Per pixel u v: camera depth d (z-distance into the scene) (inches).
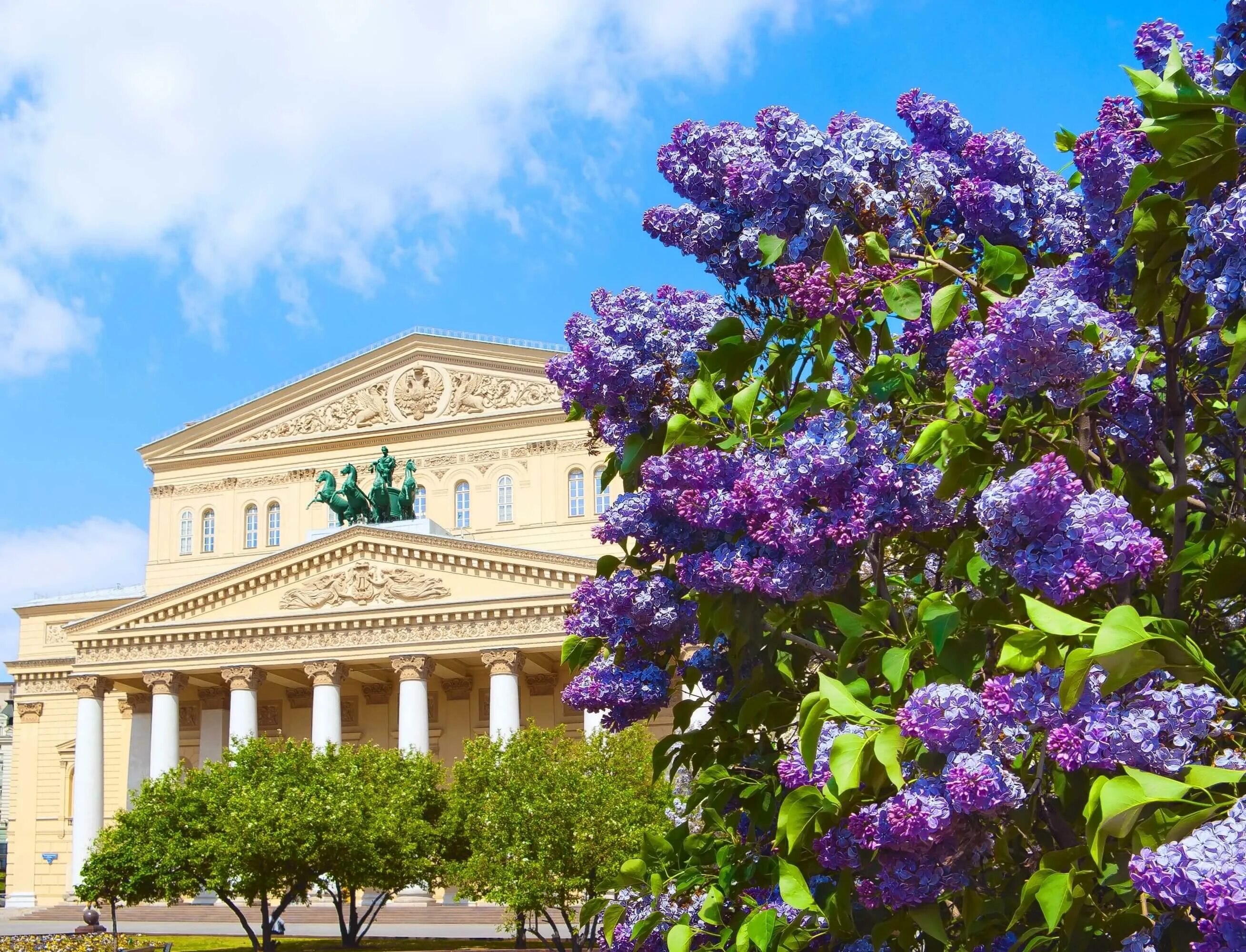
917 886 242.5
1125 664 200.8
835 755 224.1
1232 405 296.2
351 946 2207.2
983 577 287.6
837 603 304.7
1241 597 308.3
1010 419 272.2
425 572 2915.8
